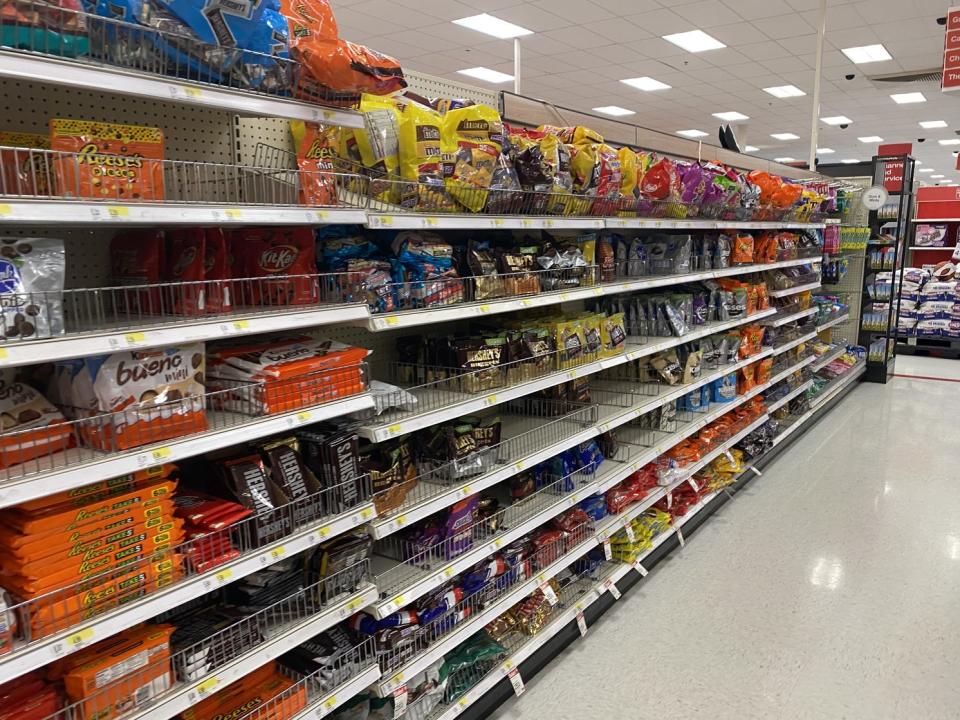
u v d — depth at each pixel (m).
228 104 1.37
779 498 4.38
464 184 2.03
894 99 12.45
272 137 1.99
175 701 1.43
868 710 2.40
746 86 11.65
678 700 2.46
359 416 1.96
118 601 1.33
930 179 25.95
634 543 3.26
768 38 8.87
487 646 2.38
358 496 1.83
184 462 1.74
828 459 5.14
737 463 4.38
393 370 2.53
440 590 2.24
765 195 4.34
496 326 2.68
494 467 2.38
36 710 1.28
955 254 9.76
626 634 2.87
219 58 1.36
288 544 1.62
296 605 1.77
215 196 1.85
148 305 1.56
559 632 2.72
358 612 2.03
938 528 3.89
